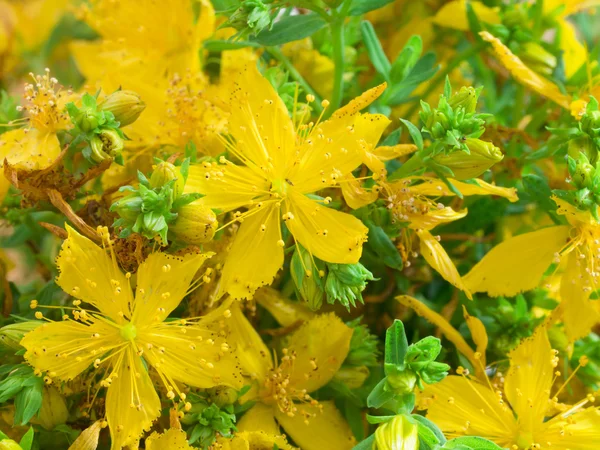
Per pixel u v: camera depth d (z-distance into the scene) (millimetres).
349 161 88
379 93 88
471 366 100
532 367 96
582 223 96
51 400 87
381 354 105
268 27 96
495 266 98
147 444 83
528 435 93
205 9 105
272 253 87
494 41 105
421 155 88
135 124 100
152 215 78
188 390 88
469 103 85
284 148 90
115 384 86
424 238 93
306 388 97
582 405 100
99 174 93
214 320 91
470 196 107
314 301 86
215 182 87
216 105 101
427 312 97
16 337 85
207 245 92
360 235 83
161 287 86
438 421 92
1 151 95
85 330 86
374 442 78
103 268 86
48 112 95
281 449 90
